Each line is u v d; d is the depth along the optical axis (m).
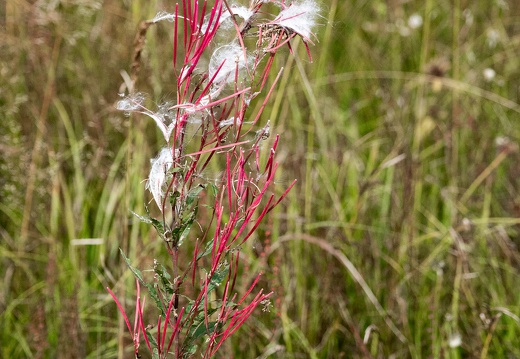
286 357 2.71
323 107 3.94
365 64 4.48
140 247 2.98
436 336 2.81
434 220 3.41
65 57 3.98
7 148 3.30
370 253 3.12
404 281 2.98
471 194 3.62
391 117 3.83
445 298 3.00
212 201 3.01
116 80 3.84
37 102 3.76
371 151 3.84
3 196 3.37
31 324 2.75
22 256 3.13
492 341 2.82
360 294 3.02
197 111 1.53
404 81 4.27
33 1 3.94
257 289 2.82
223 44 1.59
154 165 1.55
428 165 3.88
